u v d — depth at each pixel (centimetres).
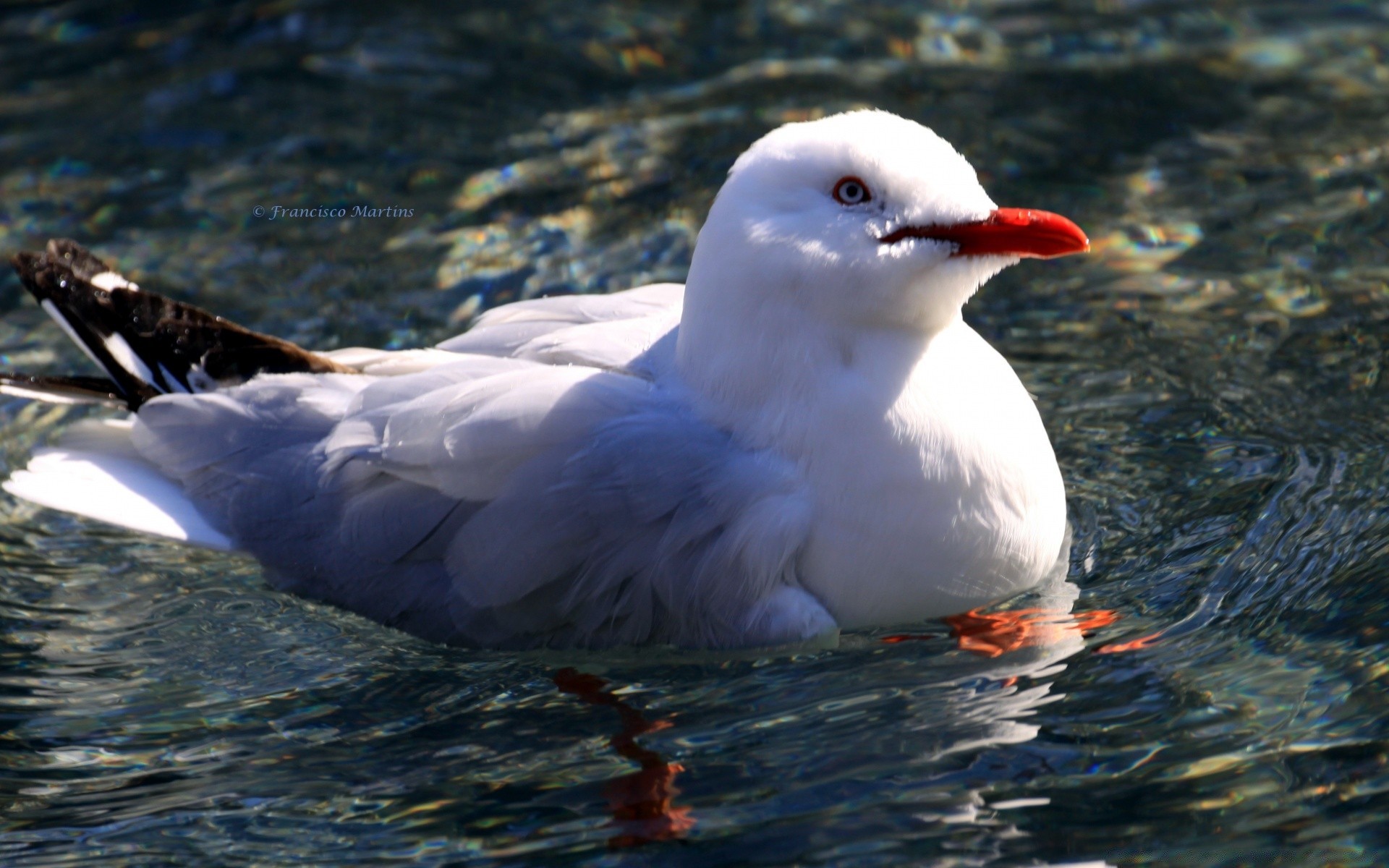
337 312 1095
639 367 799
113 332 907
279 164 1277
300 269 1147
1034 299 1101
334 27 1489
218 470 847
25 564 906
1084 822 626
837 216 716
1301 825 611
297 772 714
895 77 1394
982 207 711
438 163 1278
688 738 712
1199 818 621
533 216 1202
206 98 1371
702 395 762
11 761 734
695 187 1228
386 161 1280
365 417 805
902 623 775
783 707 726
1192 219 1171
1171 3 1508
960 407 747
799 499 735
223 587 873
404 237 1182
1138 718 688
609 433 752
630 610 764
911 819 638
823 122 741
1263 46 1420
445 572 788
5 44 1473
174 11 1525
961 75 1394
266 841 666
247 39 1470
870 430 731
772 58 1434
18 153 1298
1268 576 778
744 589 744
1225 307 1060
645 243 1159
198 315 891
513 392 768
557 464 752
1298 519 820
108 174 1269
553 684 770
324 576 820
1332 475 855
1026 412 782
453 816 673
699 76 1404
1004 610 783
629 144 1295
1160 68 1393
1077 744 675
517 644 796
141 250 1170
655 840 642
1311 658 712
